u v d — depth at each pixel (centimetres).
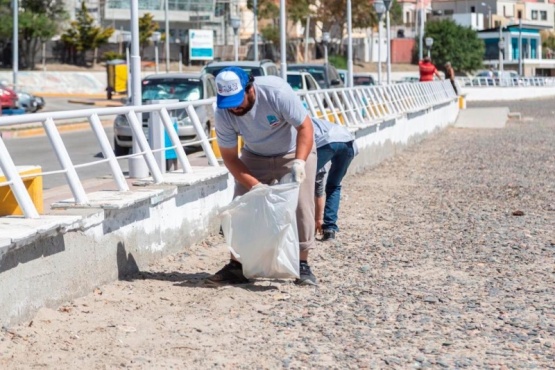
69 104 4703
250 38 7838
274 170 845
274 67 2573
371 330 728
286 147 839
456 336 714
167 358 643
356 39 9488
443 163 2344
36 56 6731
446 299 840
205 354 654
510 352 673
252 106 807
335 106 2023
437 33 9900
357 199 1596
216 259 998
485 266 1001
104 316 738
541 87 7875
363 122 2139
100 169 1819
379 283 905
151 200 932
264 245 834
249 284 873
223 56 7325
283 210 825
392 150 2512
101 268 827
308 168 850
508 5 12631
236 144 833
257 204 828
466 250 1101
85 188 1245
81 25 6788
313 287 872
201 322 736
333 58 8288
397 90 2825
